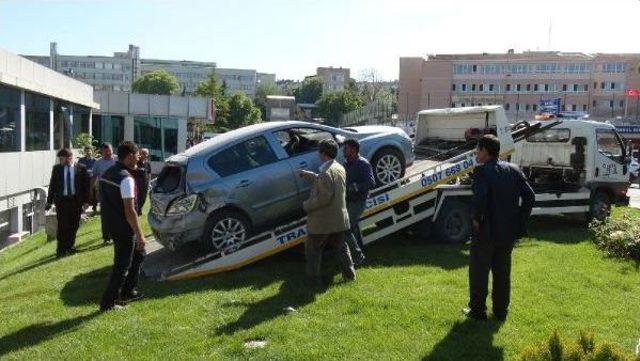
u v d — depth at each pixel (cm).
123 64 17725
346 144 781
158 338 558
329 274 774
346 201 793
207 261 786
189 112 3684
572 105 8588
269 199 847
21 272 942
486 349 520
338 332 561
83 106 2717
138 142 3603
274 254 890
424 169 978
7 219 1631
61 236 1039
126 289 681
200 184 804
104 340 556
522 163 1425
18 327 610
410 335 553
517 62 8800
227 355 511
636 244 893
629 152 1348
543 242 1039
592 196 1270
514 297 675
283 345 529
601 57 8412
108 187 641
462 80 9062
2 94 1567
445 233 997
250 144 857
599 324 589
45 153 1939
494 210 579
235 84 18600
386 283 725
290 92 16125
